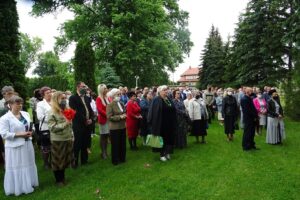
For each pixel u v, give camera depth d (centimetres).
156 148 878
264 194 606
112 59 2627
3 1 1080
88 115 841
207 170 770
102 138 906
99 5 2617
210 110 1736
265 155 920
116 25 2581
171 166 812
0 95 966
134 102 1045
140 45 2486
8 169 621
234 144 1095
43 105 769
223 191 625
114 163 838
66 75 2803
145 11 2494
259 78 2347
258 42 2302
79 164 850
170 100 888
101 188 655
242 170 764
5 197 613
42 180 718
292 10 2231
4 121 611
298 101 1769
